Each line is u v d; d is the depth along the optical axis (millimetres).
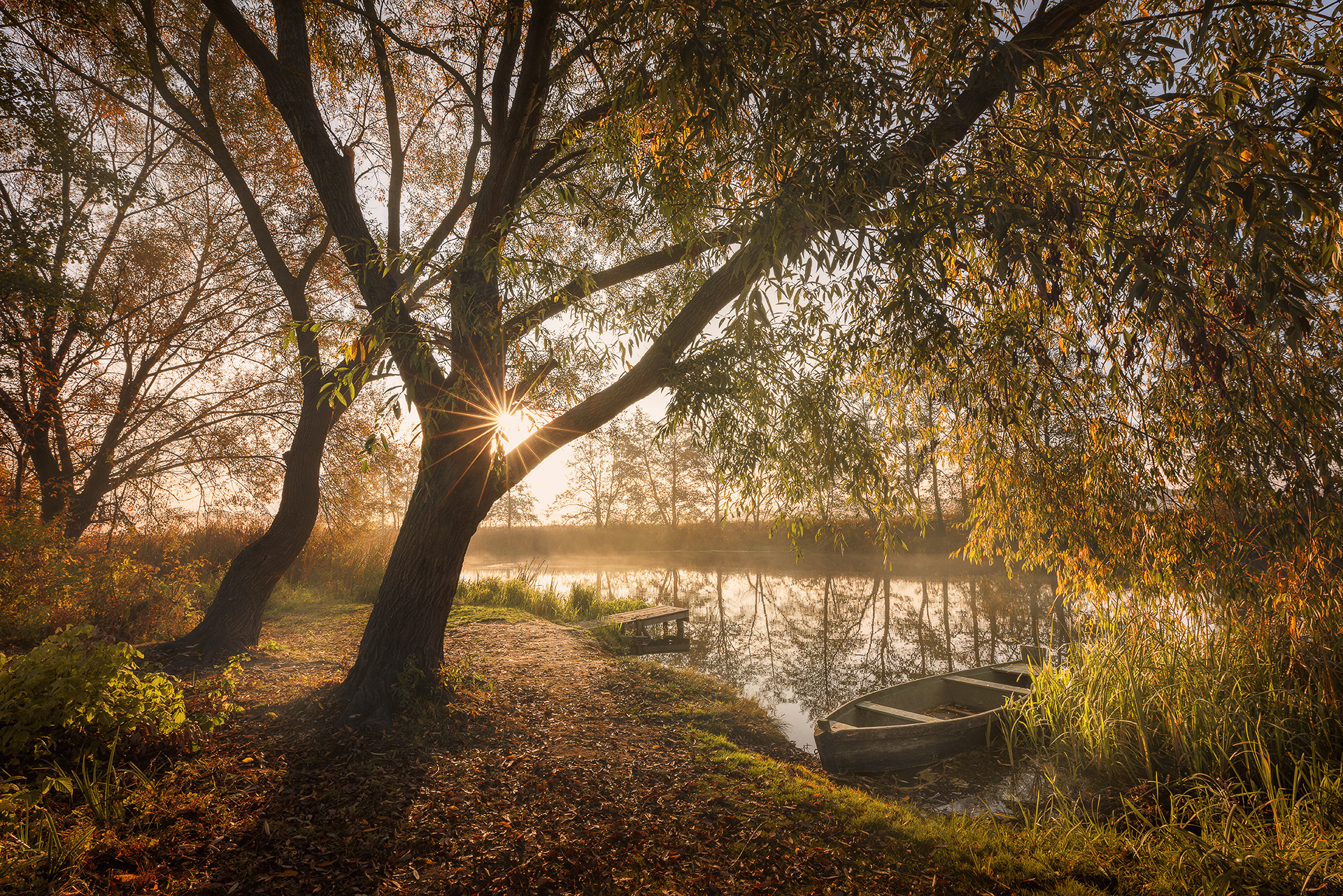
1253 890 3285
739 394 5387
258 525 15383
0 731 3904
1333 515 3709
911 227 3064
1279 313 2463
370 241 6590
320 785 4418
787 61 3494
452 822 4117
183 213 12938
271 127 10430
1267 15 3537
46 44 8555
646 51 3758
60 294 8227
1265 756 4445
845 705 6762
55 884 3049
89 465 12531
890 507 5699
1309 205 2232
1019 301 4641
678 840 4066
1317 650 4793
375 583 14102
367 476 12953
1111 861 3816
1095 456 4684
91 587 8570
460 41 7734
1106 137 3010
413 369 5820
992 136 3445
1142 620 5641
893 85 3207
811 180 3100
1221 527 4375
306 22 7723
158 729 4500
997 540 5688
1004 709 6293
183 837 3609
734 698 7750
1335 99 2426
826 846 4031
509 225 4445
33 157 8367
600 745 5703
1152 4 4582
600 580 25297
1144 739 5258
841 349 5199
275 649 8062
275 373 12953
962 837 4199
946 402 4879
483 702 6289
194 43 9188
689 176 4141
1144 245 2713
